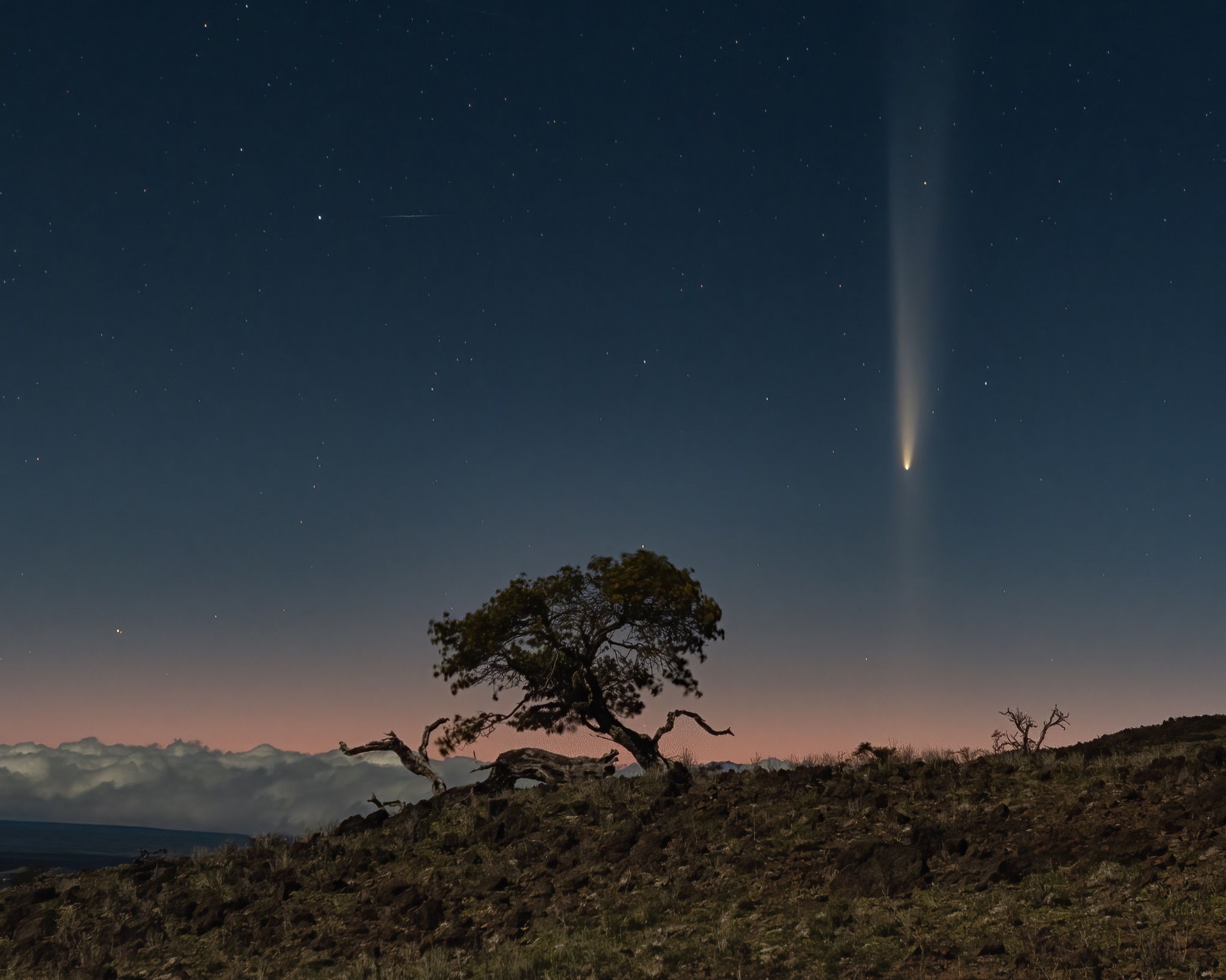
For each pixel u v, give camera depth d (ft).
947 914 33.50
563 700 91.30
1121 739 68.64
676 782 65.82
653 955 35.09
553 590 91.04
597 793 67.26
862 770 59.67
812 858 44.04
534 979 34.94
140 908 56.65
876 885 37.76
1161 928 28.37
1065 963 26.94
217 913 52.90
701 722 88.89
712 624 91.50
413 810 70.85
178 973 44.93
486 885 50.39
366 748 86.07
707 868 45.93
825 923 34.71
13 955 51.75
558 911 43.78
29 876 70.95
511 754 83.76
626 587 88.43
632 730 89.40
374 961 41.55
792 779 58.23
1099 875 33.99
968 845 40.57
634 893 44.86
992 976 27.27
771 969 31.40
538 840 57.31
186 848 74.49
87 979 45.44
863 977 29.14
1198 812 37.70
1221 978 24.30
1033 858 37.35
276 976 42.45
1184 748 53.26
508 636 90.74
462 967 38.45
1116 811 41.37
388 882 54.60
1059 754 59.67
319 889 55.62
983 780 51.60
